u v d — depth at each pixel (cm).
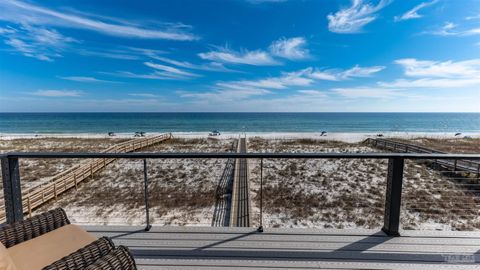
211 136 2595
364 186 702
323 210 533
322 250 167
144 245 176
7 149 1619
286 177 790
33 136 2803
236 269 148
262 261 156
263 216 508
